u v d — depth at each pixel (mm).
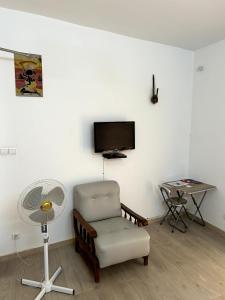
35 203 1918
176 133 3531
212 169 3281
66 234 2836
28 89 2434
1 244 2480
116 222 2586
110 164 3045
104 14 2363
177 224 3424
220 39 3021
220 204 3168
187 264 2455
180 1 2092
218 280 2211
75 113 2725
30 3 2156
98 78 2818
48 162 2635
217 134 3174
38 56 2447
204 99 3350
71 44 2605
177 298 1979
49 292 2031
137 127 3186
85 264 2449
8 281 2180
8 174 2439
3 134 2375
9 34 2295
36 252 2645
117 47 2883
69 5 2188
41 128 2551
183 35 2900
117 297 1984
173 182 3461
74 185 2818
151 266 2416
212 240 2973
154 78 3213
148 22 2543
